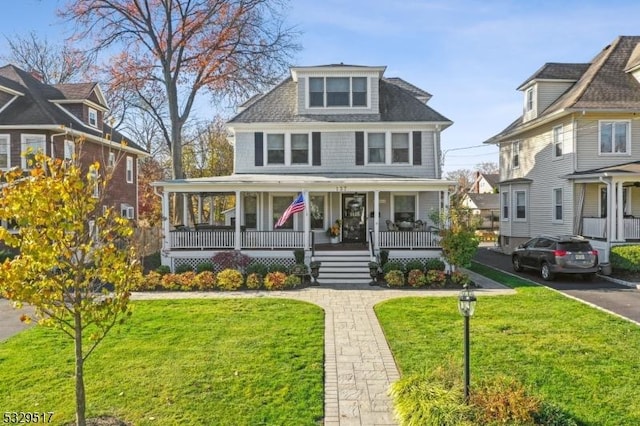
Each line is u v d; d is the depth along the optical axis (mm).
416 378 6785
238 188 18203
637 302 12891
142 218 33719
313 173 21359
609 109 19469
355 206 21438
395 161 21453
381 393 7004
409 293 14633
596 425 5895
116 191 28391
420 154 21375
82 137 7191
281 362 8148
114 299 5703
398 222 21266
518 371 7602
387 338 9633
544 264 16953
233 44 25188
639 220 18094
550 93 23594
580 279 16891
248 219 21422
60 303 5703
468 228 15906
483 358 8234
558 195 22000
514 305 12445
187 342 9328
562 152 21375
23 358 8477
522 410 5445
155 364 8062
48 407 6473
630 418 6051
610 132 20188
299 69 21266
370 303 13148
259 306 12727
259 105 22172
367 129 21422
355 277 17031
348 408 6504
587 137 20219
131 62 25656
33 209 5055
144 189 41969
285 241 18281
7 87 22781
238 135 21625
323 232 21281
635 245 17297
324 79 21594
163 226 18359
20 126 21969
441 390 6223
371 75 21516
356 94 21594
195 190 18250
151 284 15570
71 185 5340
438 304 12750
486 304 12594
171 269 18109
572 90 22344
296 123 21234
